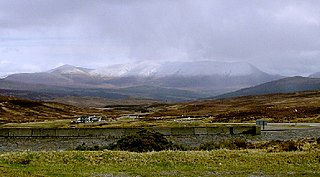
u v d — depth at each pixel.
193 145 58.69
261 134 70.25
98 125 99.19
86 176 26.89
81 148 48.06
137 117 153.62
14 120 133.38
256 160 31.62
